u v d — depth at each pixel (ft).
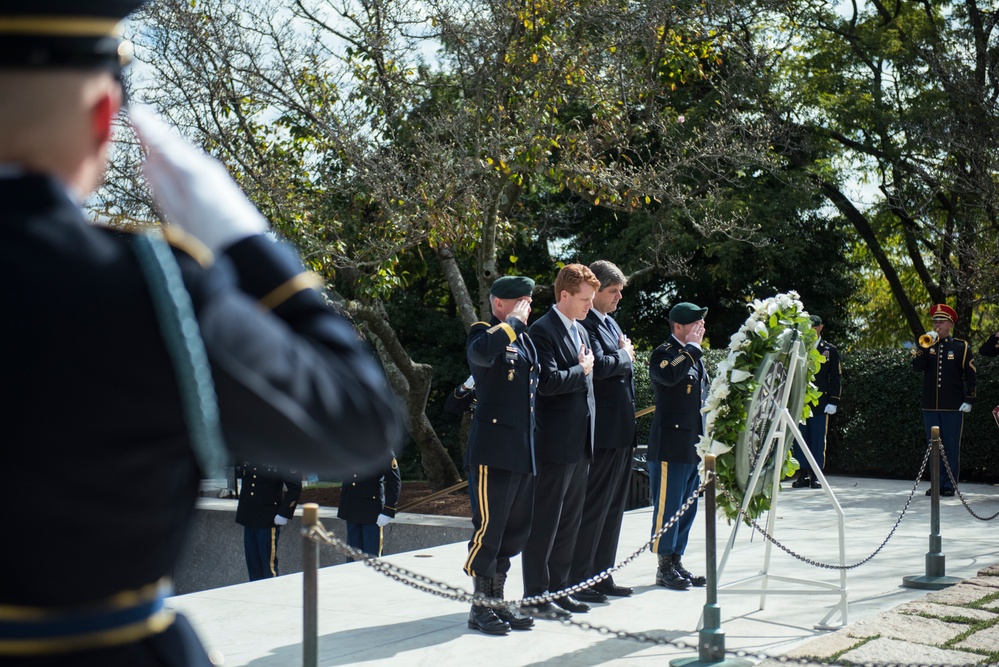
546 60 42.91
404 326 85.25
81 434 3.60
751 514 22.40
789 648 20.02
